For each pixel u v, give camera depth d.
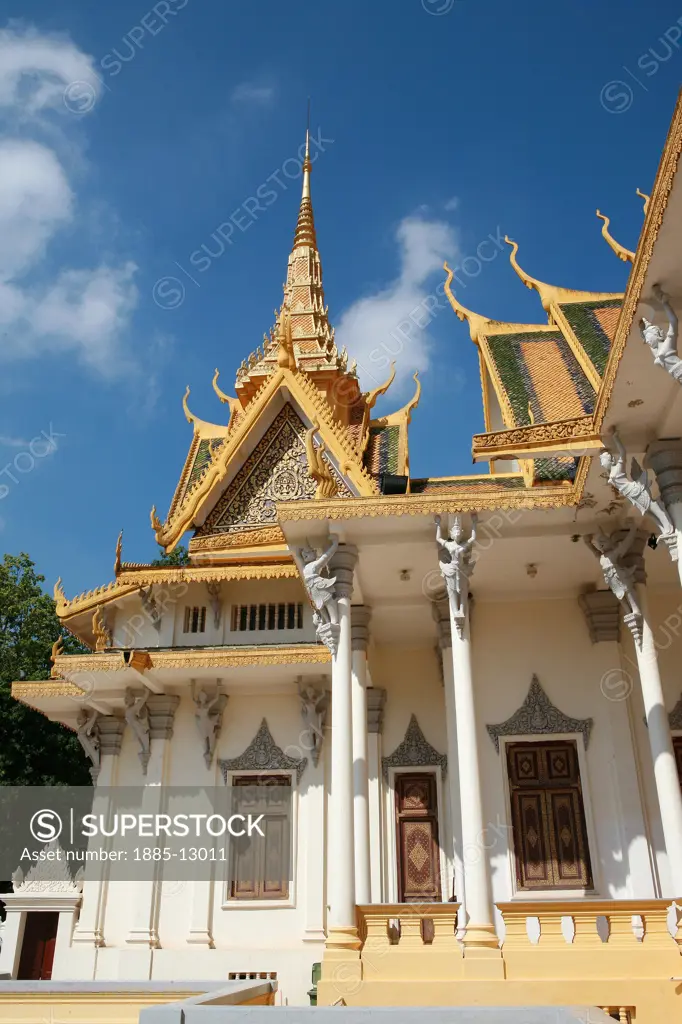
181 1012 7.77
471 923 11.23
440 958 11.12
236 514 20.22
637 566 13.03
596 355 16.77
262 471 20.39
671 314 8.90
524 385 16.81
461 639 12.66
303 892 17.34
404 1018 7.57
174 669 18.16
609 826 13.76
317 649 17.72
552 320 19.61
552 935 11.07
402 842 16.67
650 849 13.45
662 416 10.96
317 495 14.21
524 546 13.71
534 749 14.52
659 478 11.04
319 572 13.28
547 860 13.80
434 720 17.44
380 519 13.20
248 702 19.09
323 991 11.00
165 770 18.61
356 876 13.59
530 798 14.21
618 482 11.17
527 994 10.66
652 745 12.08
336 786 12.13
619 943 10.89
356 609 15.57
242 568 19.12
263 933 17.16
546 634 15.01
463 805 11.73
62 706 19.95
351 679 14.09
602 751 14.19
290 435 20.41
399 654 18.03
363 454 22.52
